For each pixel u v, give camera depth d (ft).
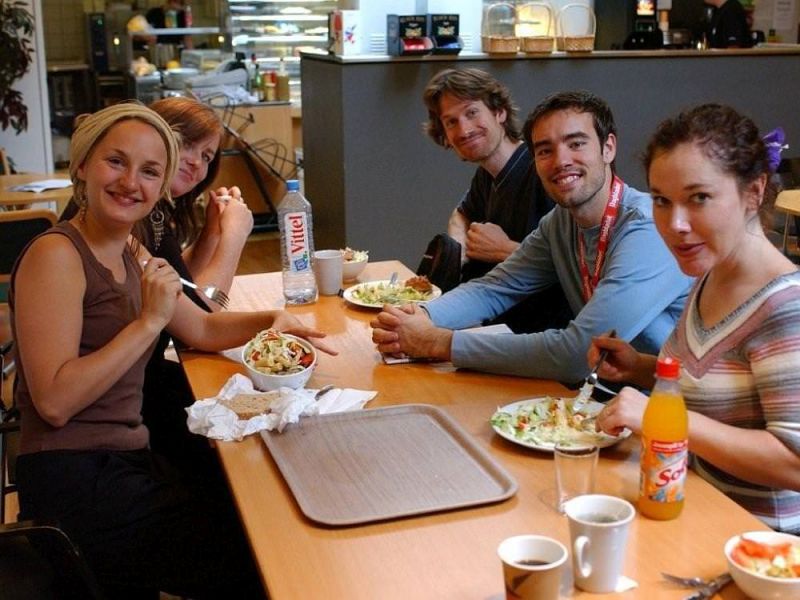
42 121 23.16
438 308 8.11
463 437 5.76
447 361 7.29
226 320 7.66
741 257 5.17
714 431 4.99
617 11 20.01
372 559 4.49
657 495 4.75
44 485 6.06
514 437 5.70
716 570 4.32
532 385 6.80
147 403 8.34
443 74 10.33
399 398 6.56
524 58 16.70
